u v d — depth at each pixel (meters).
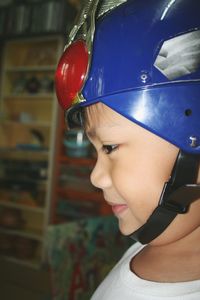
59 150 2.35
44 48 2.70
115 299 0.39
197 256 0.35
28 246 2.41
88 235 1.13
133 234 0.35
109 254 1.13
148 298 0.36
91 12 0.36
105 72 0.33
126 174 0.32
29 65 2.73
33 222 2.71
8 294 1.85
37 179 2.48
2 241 2.47
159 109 0.31
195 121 0.31
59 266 1.01
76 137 2.30
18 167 2.59
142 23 0.33
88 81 0.33
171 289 0.35
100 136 0.34
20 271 2.19
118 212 0.36
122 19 0.34
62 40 2.39
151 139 0.31
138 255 0.45
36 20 2.44
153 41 0.32
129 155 0.32
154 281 0.37
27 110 2.89
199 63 0.31
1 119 2.69
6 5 2.73
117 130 0.32
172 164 0.31
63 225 1.09
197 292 0.33
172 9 0.33
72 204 2.27
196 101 0.31
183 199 0.31
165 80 0.31
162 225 0.32
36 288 1.95
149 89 0.31
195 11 0.33
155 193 0.32
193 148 0.31
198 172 0.31
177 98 0.31
